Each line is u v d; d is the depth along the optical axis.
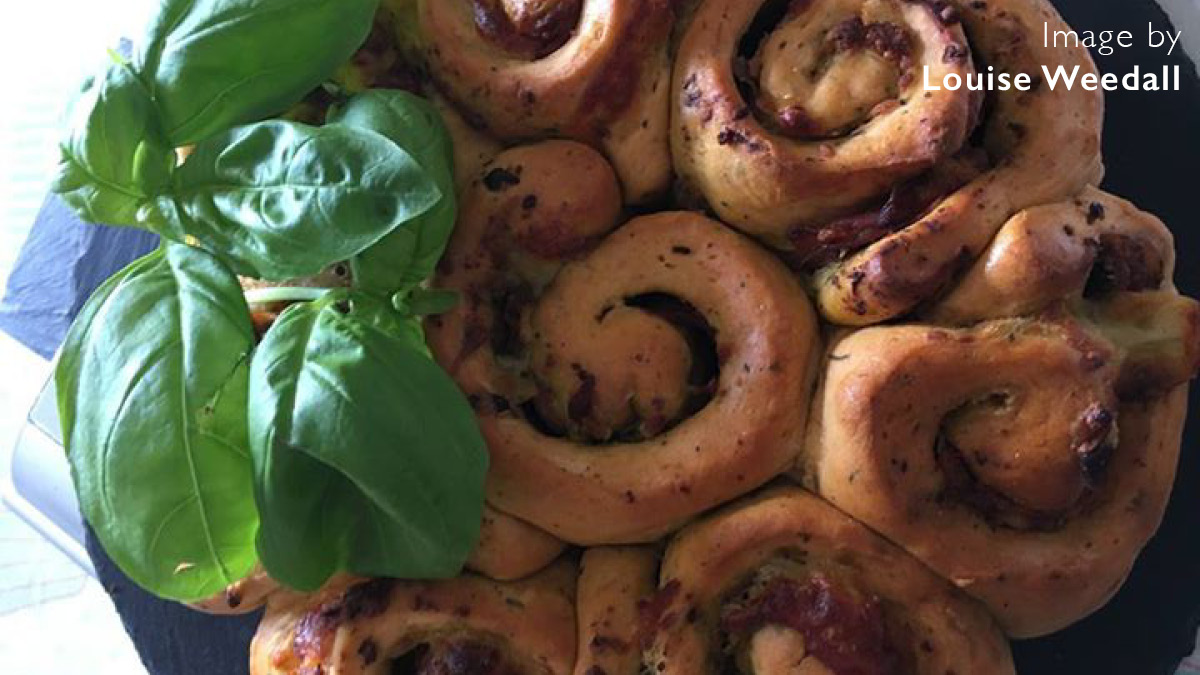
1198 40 0.29
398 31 0.26
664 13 0.25
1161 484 0.24
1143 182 0.28
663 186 0.26
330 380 0.21
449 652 0.24
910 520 0.23
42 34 0.48
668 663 0.23
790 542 0.23
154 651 0.28
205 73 0.23
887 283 0.23
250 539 0.23
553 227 0.24
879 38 0.24
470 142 0.26
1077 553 0.23
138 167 0.23
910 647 0.23
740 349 0.24
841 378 0.23
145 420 0.22
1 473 0.41
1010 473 0.23
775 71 0.25
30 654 0.40
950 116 0.23
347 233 0.21
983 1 0.24
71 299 0.36
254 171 0.22
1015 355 0.22
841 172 0.23
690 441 0.24
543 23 0.25
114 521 0.22
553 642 0.24
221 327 0.22
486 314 0.25
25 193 0.46
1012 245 0.23
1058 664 0.26
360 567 0.23
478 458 0.22
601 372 0.24
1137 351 0.23
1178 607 0.26
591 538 0.24
